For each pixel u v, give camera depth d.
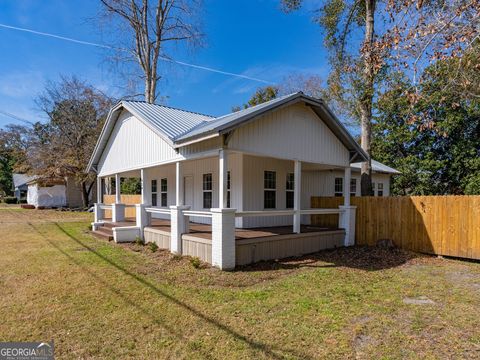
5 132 31.88
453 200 7.93
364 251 8.66
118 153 12.74
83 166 23.53
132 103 11.53
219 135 6.38
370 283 5.60
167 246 8.58
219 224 6.46
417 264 7.24
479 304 4.54
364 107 10.71
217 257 6.50
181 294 4.91
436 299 4.76
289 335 3.52
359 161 10.11
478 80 6.57
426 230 8.41
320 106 8.54
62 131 23.77
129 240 10.05
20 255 7.91
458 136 17.72
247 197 9.41
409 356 3.08
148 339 3.45
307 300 4.66
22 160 27.61
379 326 3.76
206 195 10.78
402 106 14.68
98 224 12.51
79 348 3.25
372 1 10.21
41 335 3.54
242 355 3.10
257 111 6.95
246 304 4.48
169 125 9.43
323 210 8.94
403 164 18.62
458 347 3.26
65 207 28.20
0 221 17.31
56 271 6.29
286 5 11.99
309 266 6.89
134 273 6.14
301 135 8.48
